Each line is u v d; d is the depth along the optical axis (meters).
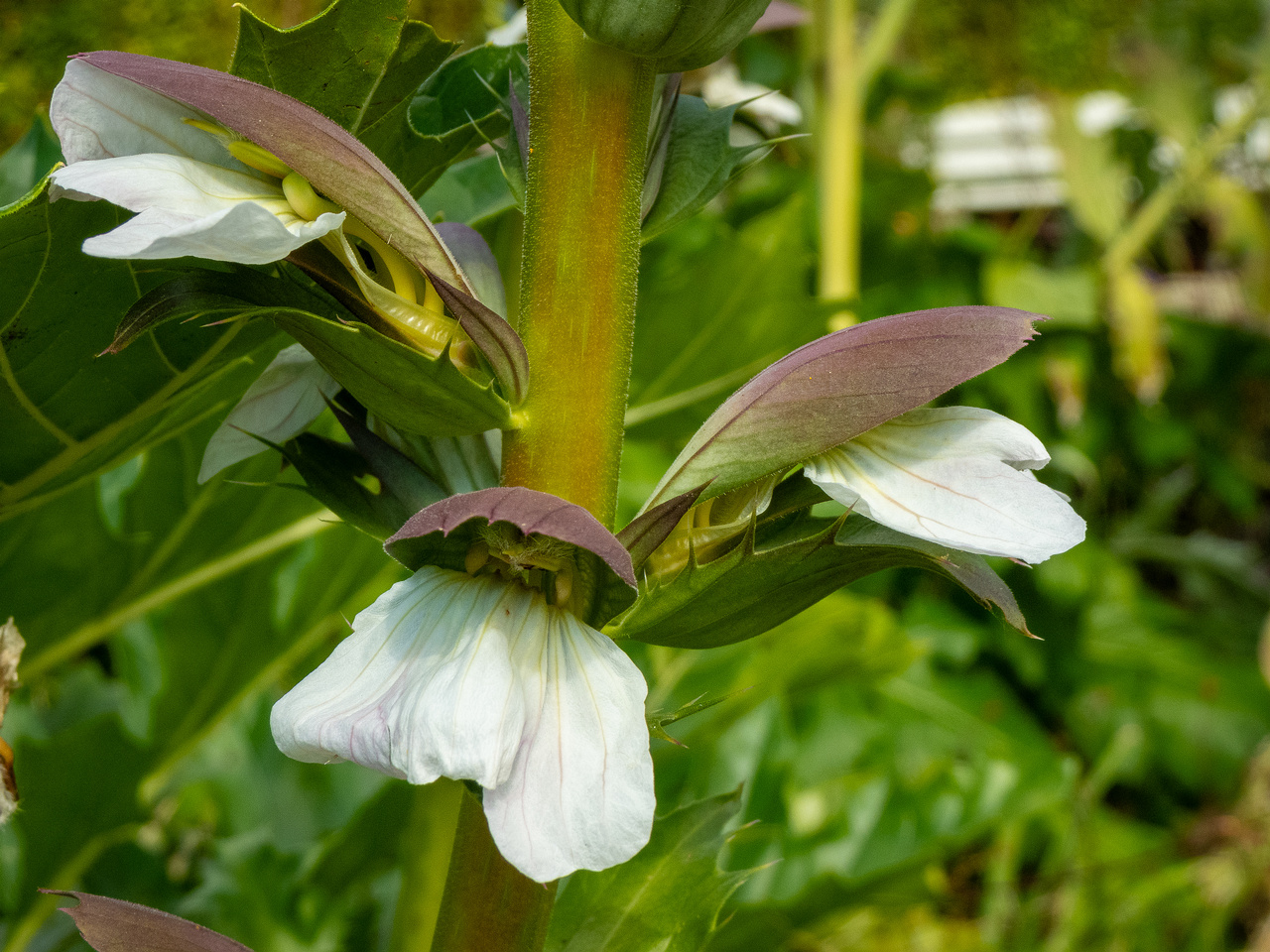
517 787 0.15
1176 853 0.67
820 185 0.57
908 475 0.18
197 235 0.15
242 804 0.46
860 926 0.60
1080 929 0.61
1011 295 0.90
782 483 0.20
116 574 0.35
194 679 0.40
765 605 0.18
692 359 0.43
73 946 0.39
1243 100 1.05
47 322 0.22
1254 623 1.00
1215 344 1.06
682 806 0.23
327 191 0.17
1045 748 0.73
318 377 0.21
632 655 0.50
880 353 0.17
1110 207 0.96
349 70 0.20
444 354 0.17
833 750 0.60
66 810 0.37
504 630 0.16
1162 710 0.81
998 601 0.18
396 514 0.19
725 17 0.17
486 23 0.44
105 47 0.57
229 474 0.34
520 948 0.19
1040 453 0.18
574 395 0.18
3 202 0.31
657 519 0.17
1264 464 1.13
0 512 0.27
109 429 0.26
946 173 1.23
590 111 0.18
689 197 0.21
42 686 0.50
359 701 0.16
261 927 0.39
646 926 0.22
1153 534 1.09
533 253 0.18
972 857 0.65
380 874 0.44
